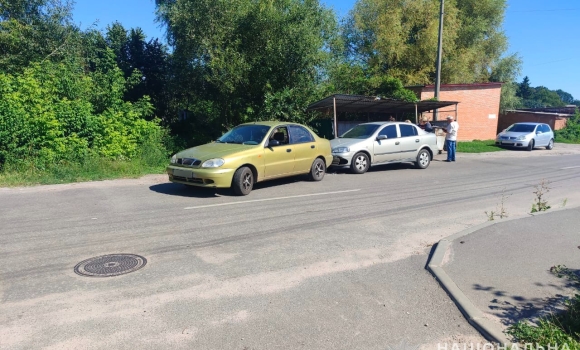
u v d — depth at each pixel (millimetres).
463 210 8641
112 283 4703
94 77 16797
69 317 3932
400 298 4496
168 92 25719
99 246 5949
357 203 9156
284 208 8539
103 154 13422
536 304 4273
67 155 12547
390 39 28859
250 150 9930
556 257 5547
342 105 18922
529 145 23547
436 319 4066
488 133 28047
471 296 4465
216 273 5066
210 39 17141
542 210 8219
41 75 14500
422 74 29203
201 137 21219
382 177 13156
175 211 8117
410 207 8852
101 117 13930
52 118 12586
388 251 6012
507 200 9703
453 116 26641
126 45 26422
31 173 11383
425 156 15430
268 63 16797
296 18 16781
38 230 6680
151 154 14195
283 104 16781
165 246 6012
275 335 3721
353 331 3824
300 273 5133
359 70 24250
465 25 32594
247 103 17922
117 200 9047
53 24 19406
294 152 11102
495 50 34812
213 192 10117
